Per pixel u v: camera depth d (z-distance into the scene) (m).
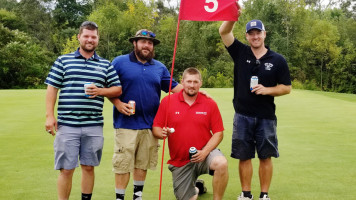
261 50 3.82
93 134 3.45
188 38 43.56
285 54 38.81
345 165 5.07
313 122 8.94
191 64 41.50
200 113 3.56
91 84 3.33
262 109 3.76
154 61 3.94
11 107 11.42
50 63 41.78
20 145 6.31
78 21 52.41
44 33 50.59
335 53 38.66
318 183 4.28
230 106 12.20
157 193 3.96
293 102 13.07
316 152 5.87
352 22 46.34
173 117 3.59
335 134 7.41
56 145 3.38
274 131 3.80
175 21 45.38
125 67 3.74
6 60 36.22
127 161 3.63
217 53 43.91
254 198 3.86
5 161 5.23
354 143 6.55
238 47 3.91
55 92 3.40
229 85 37.91
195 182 3.89
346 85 39.09
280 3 39.78
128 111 3.60
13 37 39.34
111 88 3.49
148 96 3.76
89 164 3.47
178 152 3.59
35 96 14.66
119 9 51.44
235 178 4.51
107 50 44.41
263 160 3.81
